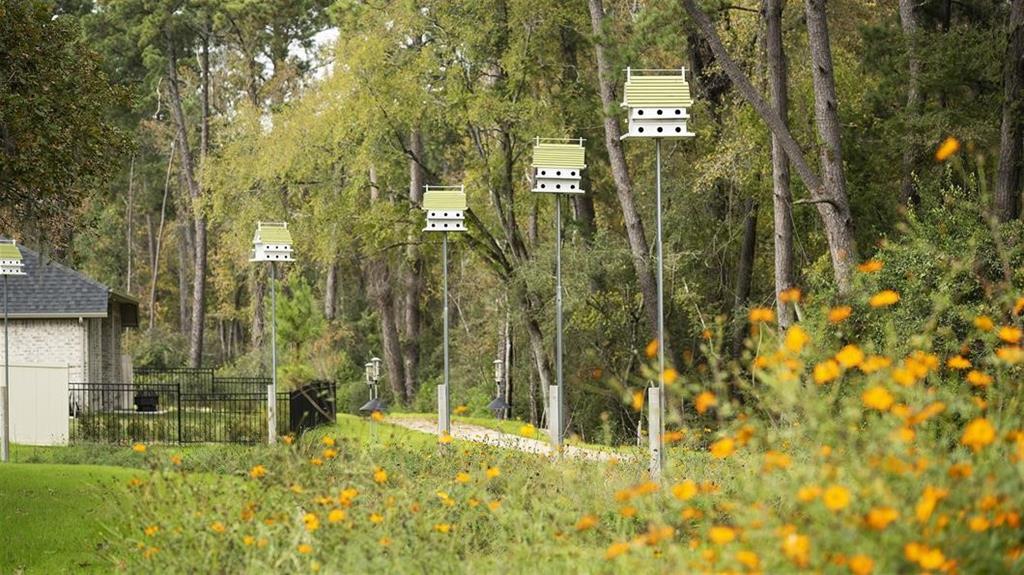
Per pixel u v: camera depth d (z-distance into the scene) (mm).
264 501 9016
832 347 13727
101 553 9938
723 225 33750
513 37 33531
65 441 27609
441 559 8062
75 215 16719
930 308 15453
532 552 7797
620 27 30031
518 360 42281
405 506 8641
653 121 15070
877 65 28547
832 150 22438
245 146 43219
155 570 8430
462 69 34031
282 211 39188
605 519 9406
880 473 5590
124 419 29938
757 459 8297
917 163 27500
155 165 65875
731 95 32062
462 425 29328
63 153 14773
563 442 14359
